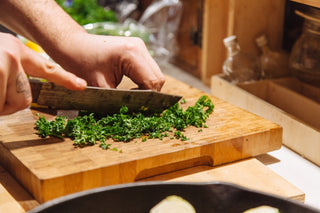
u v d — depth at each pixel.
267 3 1.27
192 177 0.95
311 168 1.02
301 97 1.18
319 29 1.15
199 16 1.39
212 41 1.36
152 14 1.56
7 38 0.87
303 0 1.07
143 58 1.07
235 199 0.76
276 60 1.28
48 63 0.89
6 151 0.94
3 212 0.87
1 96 0.86
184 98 1.15
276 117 1.10
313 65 1.17
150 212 0.76
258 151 1.01
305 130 1.04
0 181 0.93
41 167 0.89
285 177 0.99
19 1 1.07
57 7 1.10
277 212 0.75
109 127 0.99
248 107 1.17
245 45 1.29
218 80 1.25
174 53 1.54
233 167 0.98
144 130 0.99
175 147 0.95
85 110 1.04
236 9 1.25
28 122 1.03
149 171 0.95
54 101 1.04
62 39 1.07
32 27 1.07
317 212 0.73
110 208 0.75
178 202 0.76
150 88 1.06
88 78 1.07
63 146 0.95
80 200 0.74
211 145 0.97
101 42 1.07
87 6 1.64
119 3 1.82
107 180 0.90
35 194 0.89
